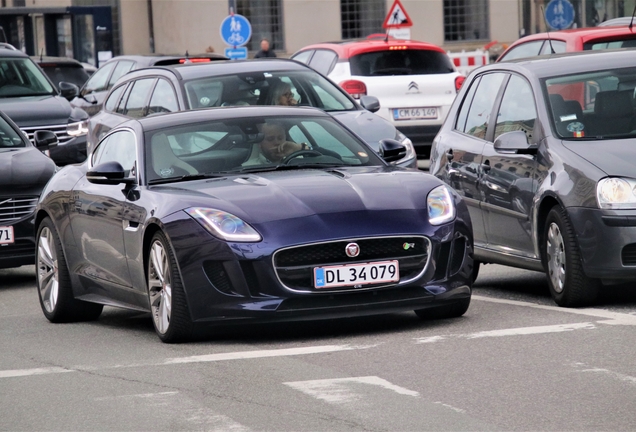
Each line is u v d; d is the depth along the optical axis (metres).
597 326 16.00
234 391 13.39
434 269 16.39
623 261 17.36
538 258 18.83
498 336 15.70
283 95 28.23
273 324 17.83
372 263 16.06
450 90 39.00
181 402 13.04
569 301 17.92
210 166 18.20
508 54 34.38
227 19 56.88
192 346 16.42
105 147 20.17
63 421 12.66
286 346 15.94
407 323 17.20
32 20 77.50
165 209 16.78
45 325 20.06
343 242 15.98
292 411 12.34
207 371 14.56
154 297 17.19
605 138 18.66
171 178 18.08
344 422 11.80
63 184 20.50
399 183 17.12
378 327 17.05
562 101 19.31
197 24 81.69
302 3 81.50
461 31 80.44
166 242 16.62
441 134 22.38
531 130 19.39
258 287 15.93
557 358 14.17
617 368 13.51
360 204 16.42
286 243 15.88
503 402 12.28
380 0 81.31
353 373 13.96
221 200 16.56
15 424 12.70
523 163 19.19
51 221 20.56
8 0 89.19
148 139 18.75
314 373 14.07
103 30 75.12
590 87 19.45
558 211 18.00
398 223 16.23
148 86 29.70
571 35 31.78
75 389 14.12
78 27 75.12
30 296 23.67
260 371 14.35
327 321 17.84
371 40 41.16
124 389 13.89
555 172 18.23
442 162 21.88
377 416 11.96
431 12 80.06
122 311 21.52
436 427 11.47
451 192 17.17
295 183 16.97
